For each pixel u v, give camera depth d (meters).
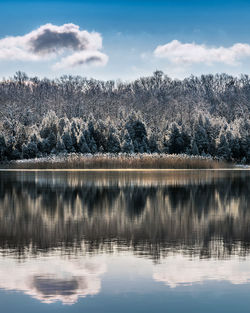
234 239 15.81
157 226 18.14
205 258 13.33
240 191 30.70
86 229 17.53
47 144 78.38
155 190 31.28
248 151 83.38
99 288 10.88
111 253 13.91
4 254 13.77
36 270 12.19
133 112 86.38
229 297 10.33
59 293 10.56
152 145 85.44
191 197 27.44
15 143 77.38
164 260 13.12
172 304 9.95
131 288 10.88
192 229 17.58
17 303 10.01
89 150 78.19
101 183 36.88
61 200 26.09
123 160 60.00
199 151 84.75
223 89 177.62
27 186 34.19
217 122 91.56
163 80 175.88
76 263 12.83
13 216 20.48
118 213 21.38
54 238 15.97
